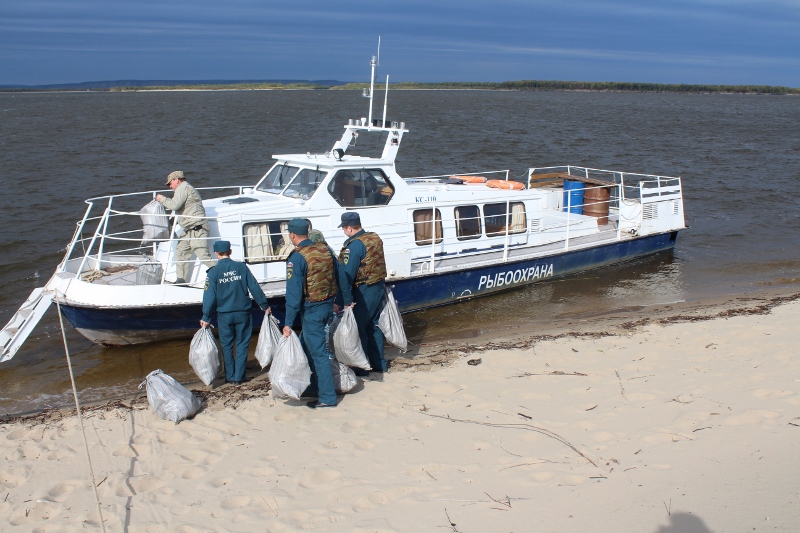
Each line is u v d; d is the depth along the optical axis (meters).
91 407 7.14
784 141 42.72
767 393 6.57
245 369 7.84
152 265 9.12
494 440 5.87
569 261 12.66
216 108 86.25
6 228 16.52
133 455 5.91
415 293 10.69
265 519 4.79
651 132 49.31
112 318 8.66
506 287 11.88
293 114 69.88
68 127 49.97
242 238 9.31
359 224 7.36
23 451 6.05
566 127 53.19
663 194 14.72
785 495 4.65
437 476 5.27
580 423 6.12
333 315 7.23
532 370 7.75
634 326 9.63
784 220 18.67
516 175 27.39
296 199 10.23
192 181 24.39
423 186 12.01
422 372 7.81
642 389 6.93
